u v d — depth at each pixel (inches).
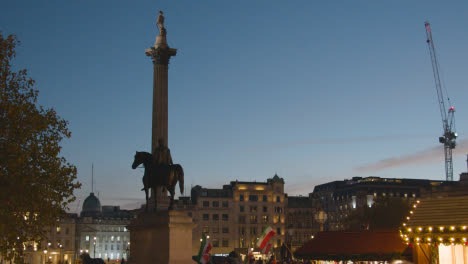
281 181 7185.0
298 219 7204.7
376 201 4694.9
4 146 1231.5
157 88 2034.9
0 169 1231.5
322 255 1919.3
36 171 1282.0
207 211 6737.2
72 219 7244.1
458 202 1402.6
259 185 7047.2
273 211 7017.7
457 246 1401.3
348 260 1860.2
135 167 1691.7
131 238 1721.2
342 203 7416.3
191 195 7066.9
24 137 1266.0
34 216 1289.4
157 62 2052.2
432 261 1449.3
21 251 1262.3
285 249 2265.0
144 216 1670.8
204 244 1497.3
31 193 1243.8
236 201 6884.8
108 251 7696.9
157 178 1641.2
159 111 2020.2
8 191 1204.5
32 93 1325.0
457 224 1348.4
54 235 7007.9
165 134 2011.6
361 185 7199.8
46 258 6333.7
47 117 1331.2
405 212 4360.2
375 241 1865.2
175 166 1640.0
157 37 2078.0
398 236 1851.6
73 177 1353.3
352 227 5004.9
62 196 1332.4
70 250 7140.8
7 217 1200.8
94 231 7593.5
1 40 1291.8
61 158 1339.8
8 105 1247.5
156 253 1608.0
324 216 2210.9
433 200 1451.8
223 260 2539.4
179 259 1571.1
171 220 1578.5
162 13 2096.5
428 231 1391.5
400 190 7278.5
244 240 6791.3
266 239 1512.1
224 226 6766.7
